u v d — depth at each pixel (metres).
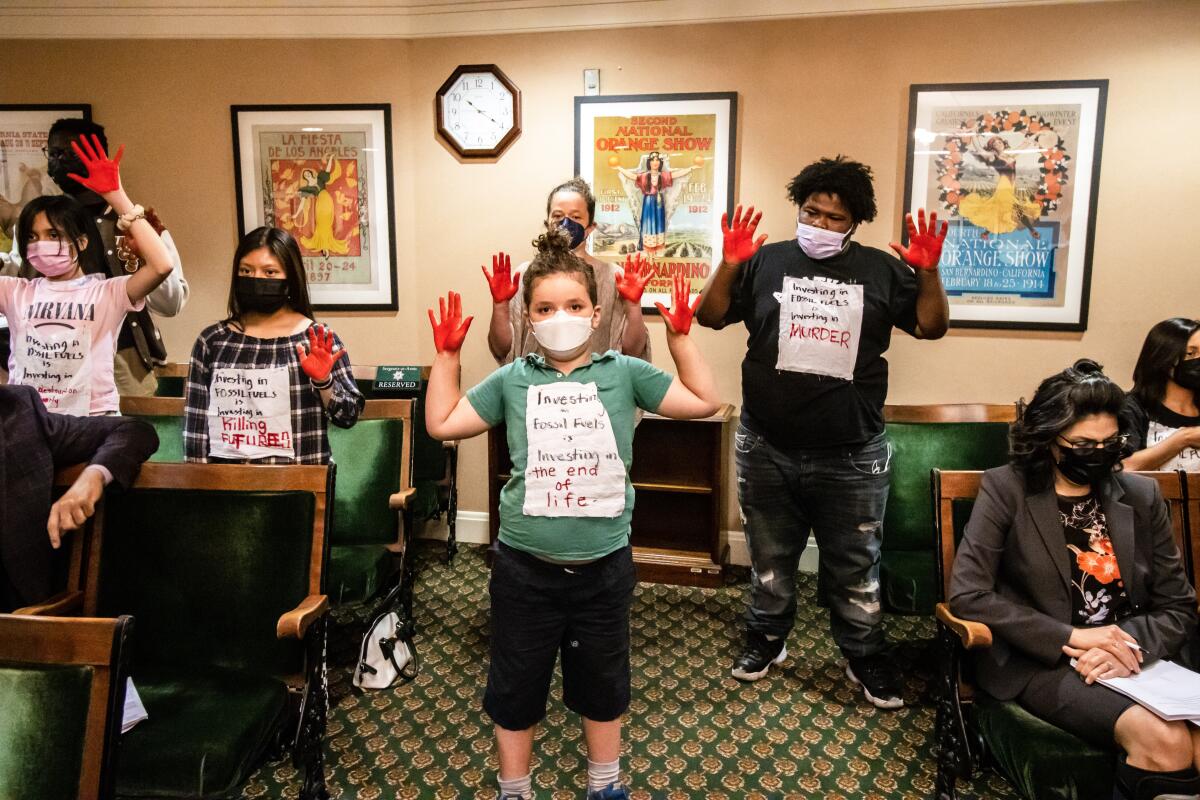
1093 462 1.72
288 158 3.68
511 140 3.56
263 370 2.12
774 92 3.33
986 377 3.34
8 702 1.16
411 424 2.91
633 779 2.12
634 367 1.68
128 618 1.21
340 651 2.82
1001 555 1.83
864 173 2.28
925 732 2.34
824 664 2.75
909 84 3.21
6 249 3.77
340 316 3.81
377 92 3.62
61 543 1.80
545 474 1.59
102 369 2.19
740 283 2.48
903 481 2.78
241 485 1.89
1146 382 2.58
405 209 3.71
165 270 2.15
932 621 3.12
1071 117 3.11
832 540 2.46
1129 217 3.14
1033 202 3.19
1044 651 1.67
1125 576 1.76
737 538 3.64
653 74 3.41
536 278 1.59
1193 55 3.00
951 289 3.31
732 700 2.52
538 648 1.70
